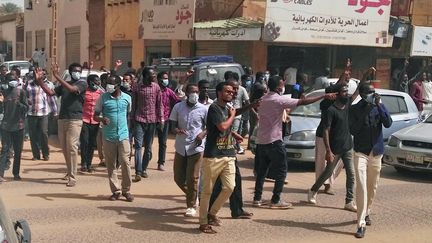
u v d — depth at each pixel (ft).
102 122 25.29
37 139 36.17
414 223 23.38
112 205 25.03
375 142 21.56
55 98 37.81
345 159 25.14
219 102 20.90
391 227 22.70
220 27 57.16
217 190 21.72
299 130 33.60
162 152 33.83
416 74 70.28
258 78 41.88
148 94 30.58
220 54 65.77
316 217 23.91
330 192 28.32
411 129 34.50
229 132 21.03
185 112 23.49
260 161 25.07
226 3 63.93
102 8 91.50
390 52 69.05
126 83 30.78
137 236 20.52
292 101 23.99
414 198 27.91
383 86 69.62
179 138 23.50
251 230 21.71
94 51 94.43
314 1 55.11
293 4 53.98
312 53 65.31
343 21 57.11
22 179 30.25
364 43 58.80
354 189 25.13
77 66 28.73
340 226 22.65
